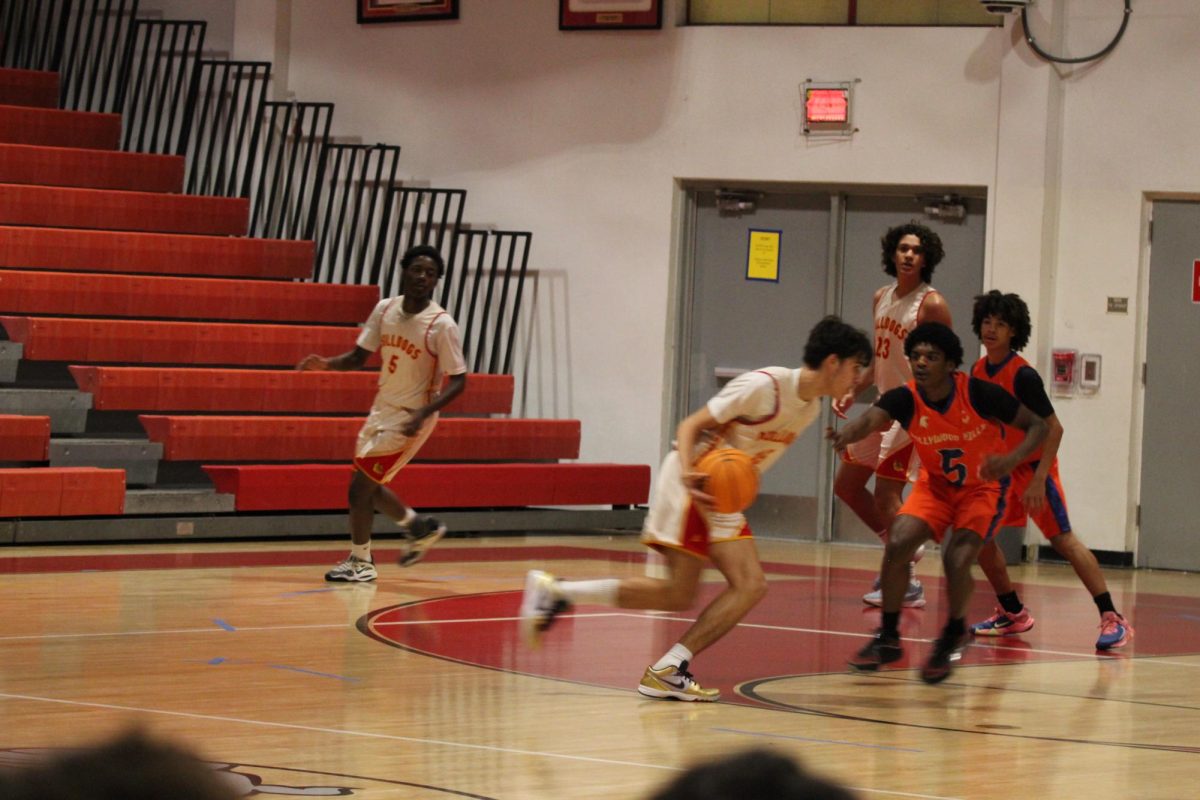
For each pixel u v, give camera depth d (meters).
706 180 17.50
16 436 13.84
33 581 11.33
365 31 18.95
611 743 6.51
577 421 17.47
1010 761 6.43
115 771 1.26
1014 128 16.17
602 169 17.86
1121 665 9.46
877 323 11.70
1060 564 16.08
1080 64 16.09
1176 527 16.03
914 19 16.83
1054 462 10.17
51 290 15.82
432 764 5.95
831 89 16.86
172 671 7.92
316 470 15.14
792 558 15.55
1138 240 15.95
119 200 17.33
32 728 6.35
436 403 11.49
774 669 8.84
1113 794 5.85
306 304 17.33
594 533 17.03
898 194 16.97
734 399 7.56
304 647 8.88
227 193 19.69
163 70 20.27
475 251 18.47
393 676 8.06
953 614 8.31
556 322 18.11
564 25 17.92
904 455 11.61
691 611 11.20
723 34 17.33
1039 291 16.09
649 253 17.67
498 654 8.93
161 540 14.34
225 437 15.03
